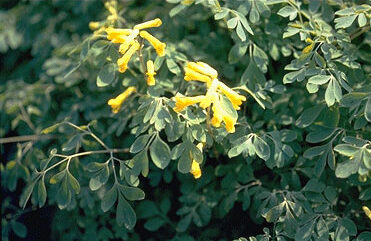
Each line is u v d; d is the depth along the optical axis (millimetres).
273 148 335
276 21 368
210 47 425
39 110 459
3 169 440
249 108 392
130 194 328
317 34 337
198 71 304
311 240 319
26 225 463
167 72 373
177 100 300
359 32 362
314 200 335
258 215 338
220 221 402
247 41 360
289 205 329
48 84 466
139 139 324
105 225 408
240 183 383
